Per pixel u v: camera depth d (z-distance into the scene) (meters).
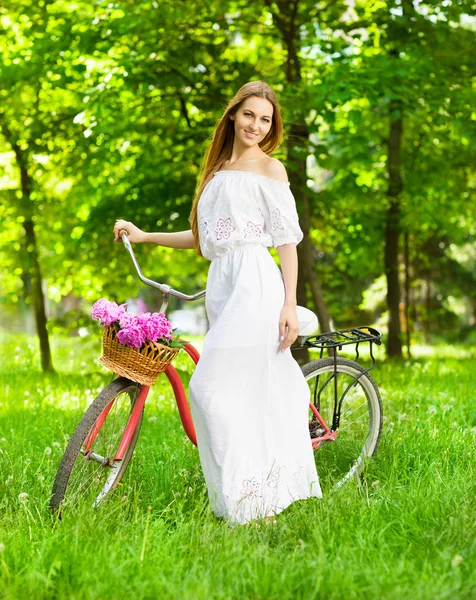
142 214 11.45
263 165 3.55
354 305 20.03
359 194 13.20
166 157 11.12
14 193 12.02
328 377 4.35
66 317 12.75
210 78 10.49
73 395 7.34
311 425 4.07
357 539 2.96
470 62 10.55
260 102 3.52
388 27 10.28
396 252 13.92
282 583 2.59
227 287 3.48
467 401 6.18
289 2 10.04
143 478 3.89
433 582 2.59
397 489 3.65
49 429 5.25
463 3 10.09
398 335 13.86
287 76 10.09
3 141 12.10
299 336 3.80
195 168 11.20
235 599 2.56
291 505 3.51
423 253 18.23
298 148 9.29
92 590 2.54
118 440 3.54
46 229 12.52
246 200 3.46
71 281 12.98
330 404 4.33
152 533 3.03
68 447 3.30
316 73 10.59
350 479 3.86
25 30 10.63
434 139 13.71
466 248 20.69
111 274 12.67
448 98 10.03
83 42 9.57
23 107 11.32
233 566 2.72
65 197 12.81
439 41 10.30
